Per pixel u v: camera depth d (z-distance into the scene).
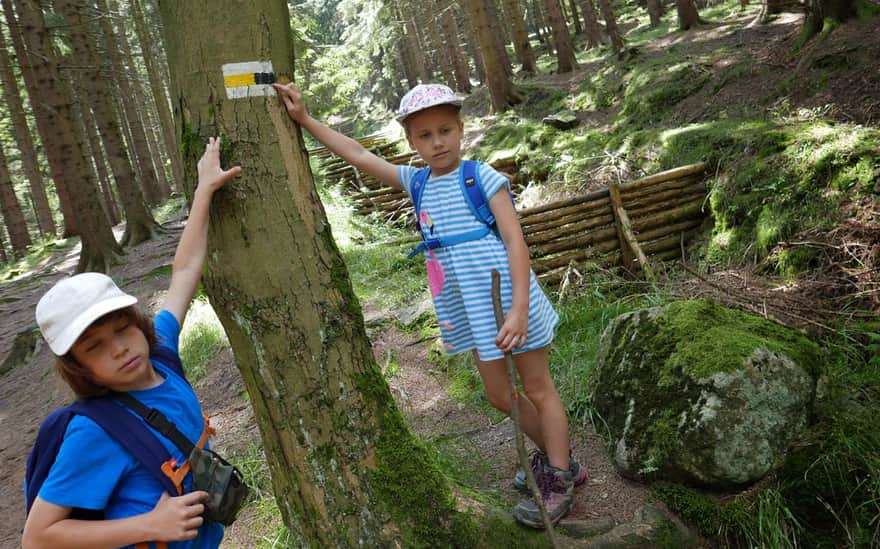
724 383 2.47
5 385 7.10
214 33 1.82
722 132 6.54
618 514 2.52
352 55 24.06
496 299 1.97
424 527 2.03
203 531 1.60
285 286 1.88
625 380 2.85
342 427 1.95
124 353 1.46
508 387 2.39
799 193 5.13
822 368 2.71
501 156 10.73
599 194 6.00
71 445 1.39
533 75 16.06
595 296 5.19
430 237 2.27
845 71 6.44
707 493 2.55
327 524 1.96
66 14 11.27
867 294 3.90
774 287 4.48
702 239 5.97
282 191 1.88
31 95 13.38
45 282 12.38
